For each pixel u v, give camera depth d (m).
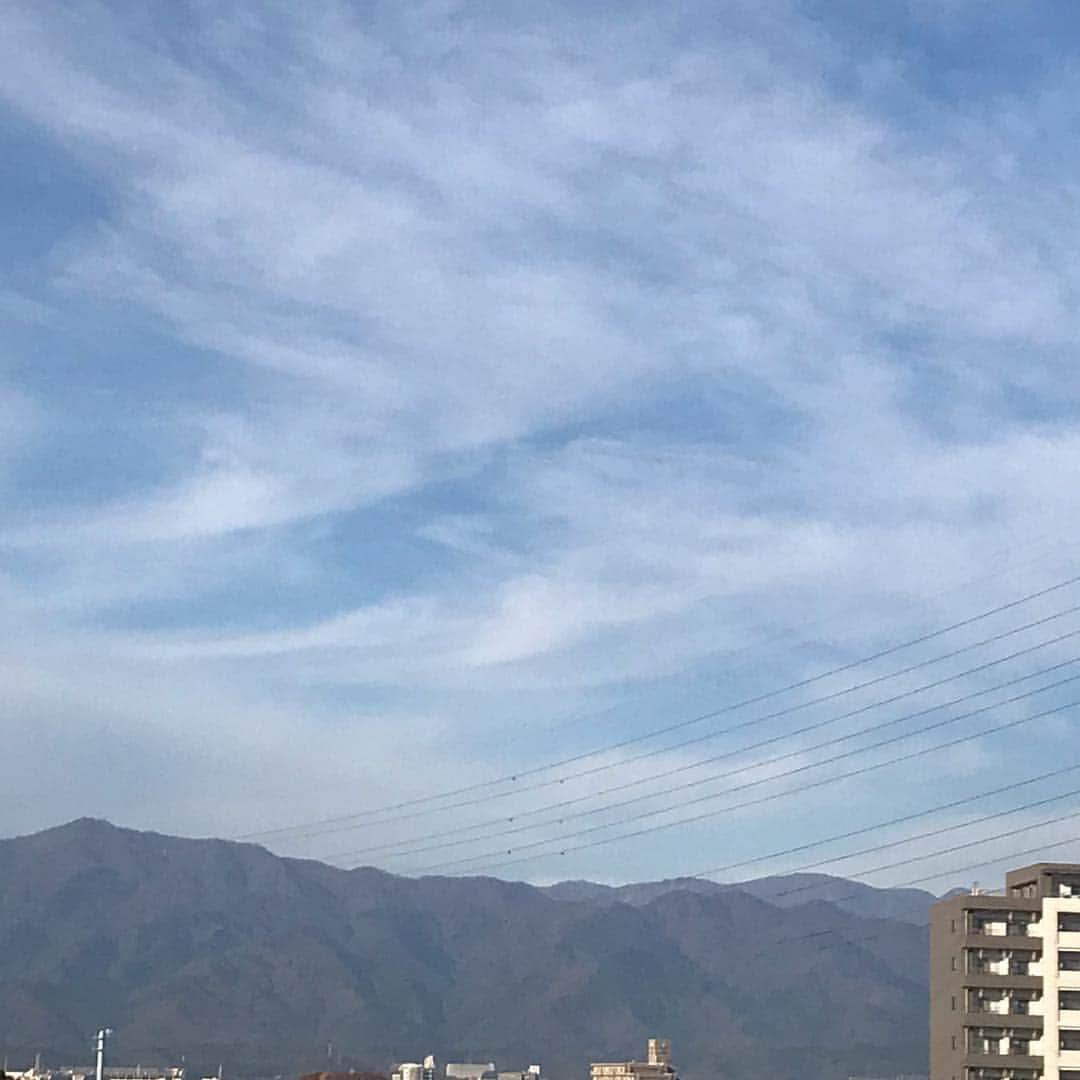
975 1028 179.50
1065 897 187.50
